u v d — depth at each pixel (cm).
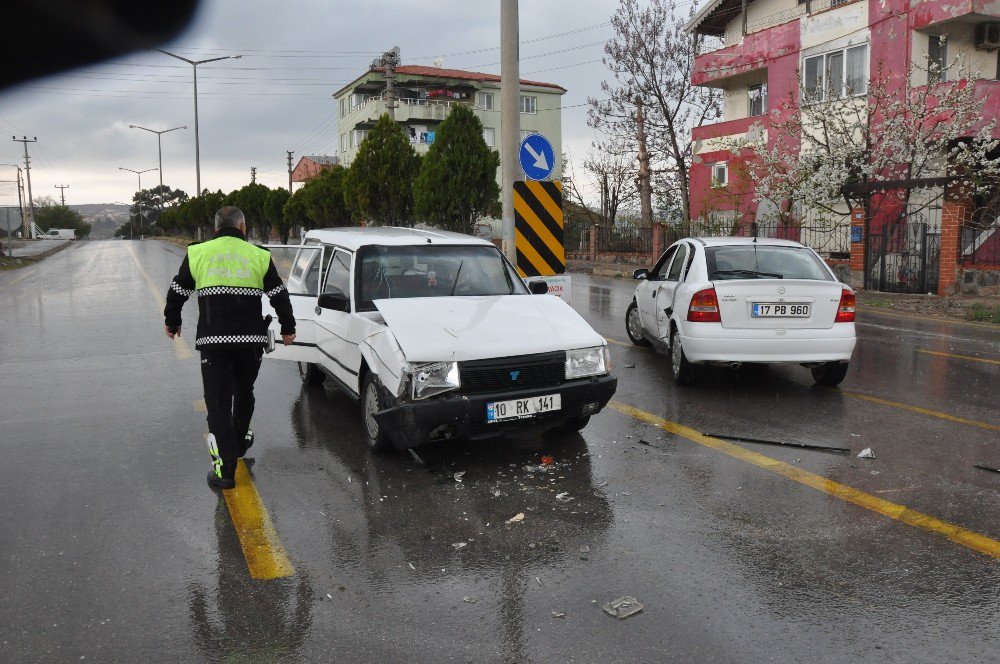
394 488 483
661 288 859
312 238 752
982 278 1595
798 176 2103
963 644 303
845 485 483
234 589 354
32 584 359
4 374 841
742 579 359
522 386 521
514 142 974
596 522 428
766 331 715
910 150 1933
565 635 312
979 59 2272
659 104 3450
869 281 1842
